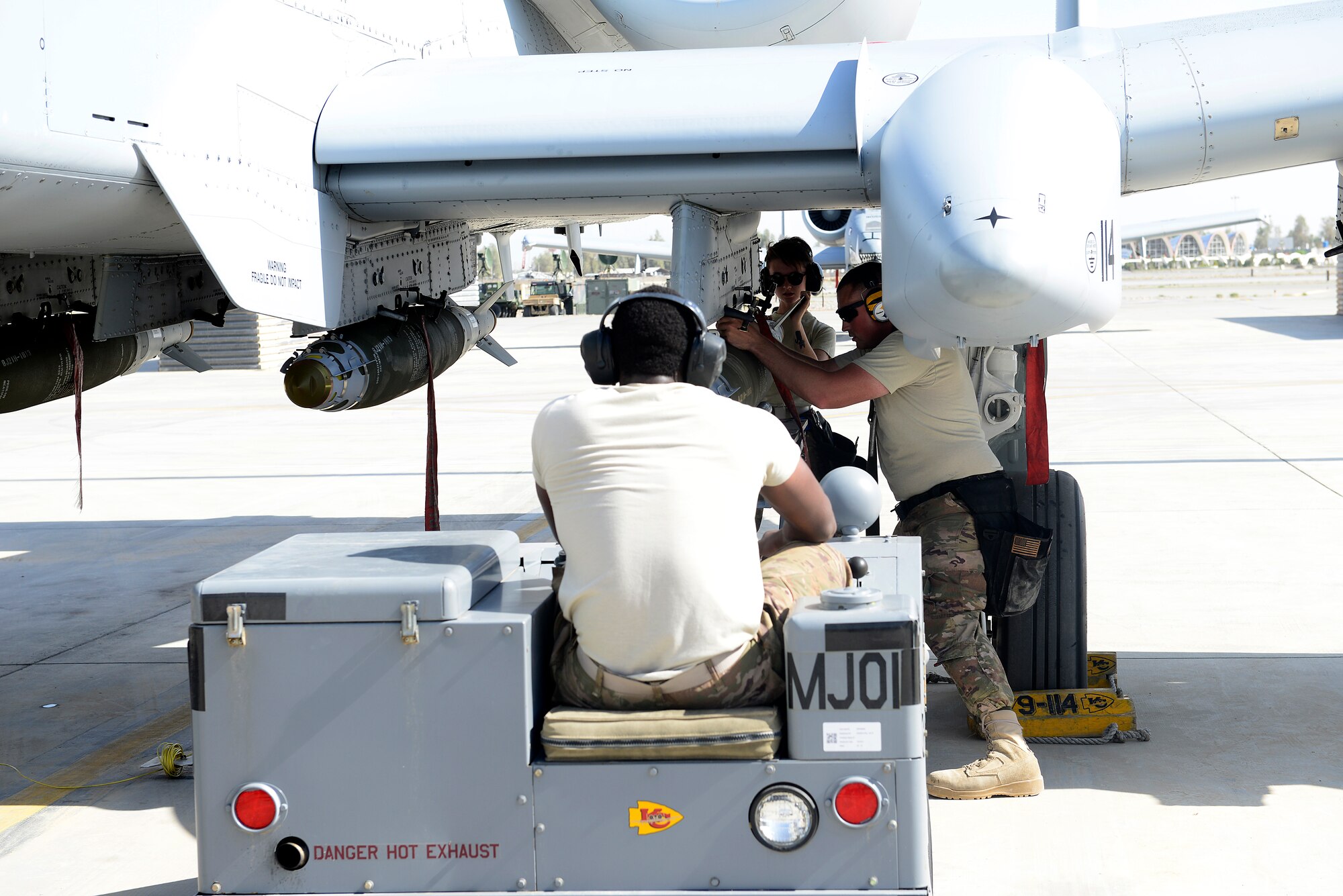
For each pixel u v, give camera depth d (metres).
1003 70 3.69
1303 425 12.76
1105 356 22.48
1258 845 3.51
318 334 5.20
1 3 3.38
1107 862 3.43
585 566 2.42
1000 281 3.38
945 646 4.06
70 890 3.48
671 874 2.33
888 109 4.17
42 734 4.88
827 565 2.83
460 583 2.38
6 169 3.50
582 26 6.87
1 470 12.48
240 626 2.36
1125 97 4.06
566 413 2.48
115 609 6.94
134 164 3.87
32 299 5.62
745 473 2.45
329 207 4.62
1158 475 10.09
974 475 4.09
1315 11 4.26
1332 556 7.16
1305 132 4.05
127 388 21.78
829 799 2.29
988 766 3.90
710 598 2.37
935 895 3.25
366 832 2.38
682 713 2.35
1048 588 4.44
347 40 4.77
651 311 2.54
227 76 4.14
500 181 4.52
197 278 6.27
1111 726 4.40
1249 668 5.16
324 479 11.46
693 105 4.29
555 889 2.37
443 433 14.57
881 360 4.00
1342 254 4.38
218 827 2.41
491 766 2.35
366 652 2.36
